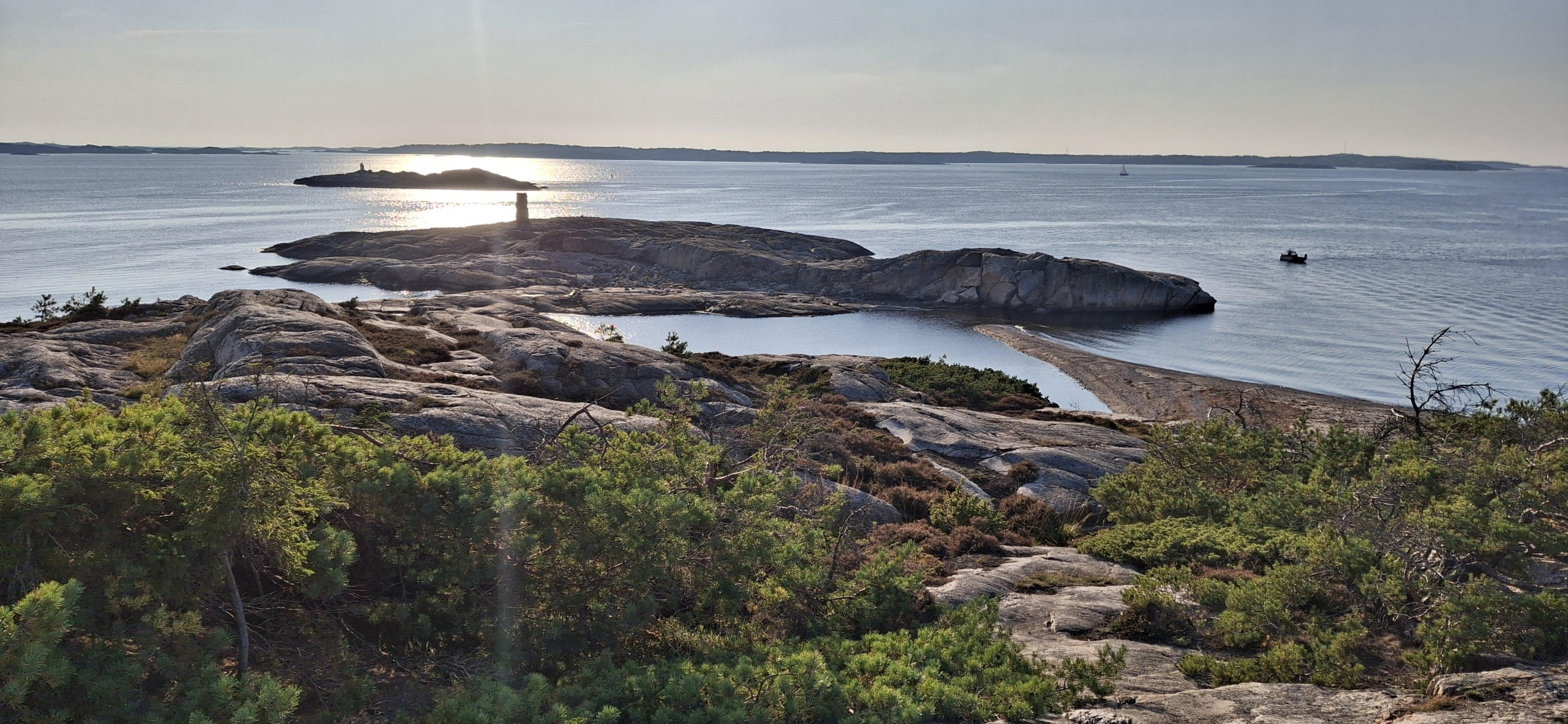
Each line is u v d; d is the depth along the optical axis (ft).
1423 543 34.30
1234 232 523.29
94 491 21.50
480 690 21.88
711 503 31.04
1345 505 39.88
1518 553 33.86
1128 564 47.70
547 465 31.27
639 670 24.85
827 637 30.76
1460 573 33.58
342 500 25.86
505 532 26.99
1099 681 28.32
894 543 49.03
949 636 30.17
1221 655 32.76
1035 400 127.85
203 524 21.08
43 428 21.76
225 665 22.59
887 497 60.85
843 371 117.91
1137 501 56.08
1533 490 38.58
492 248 350.02
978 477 72.02
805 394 65.87
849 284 295.48
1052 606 39.06
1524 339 197.36
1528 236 479.41
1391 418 68.03
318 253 354.74
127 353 77.66
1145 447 85.51
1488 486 40.19
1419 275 313.94
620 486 31.81
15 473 21.16
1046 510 61.77
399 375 72.02
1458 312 236.43
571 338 98.32
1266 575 36.65
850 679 26.05
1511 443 50.29
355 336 75.97
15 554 19.74
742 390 95.30
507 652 25.85
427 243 354.33
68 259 328.49
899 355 201.05
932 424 84.02
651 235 367.45
